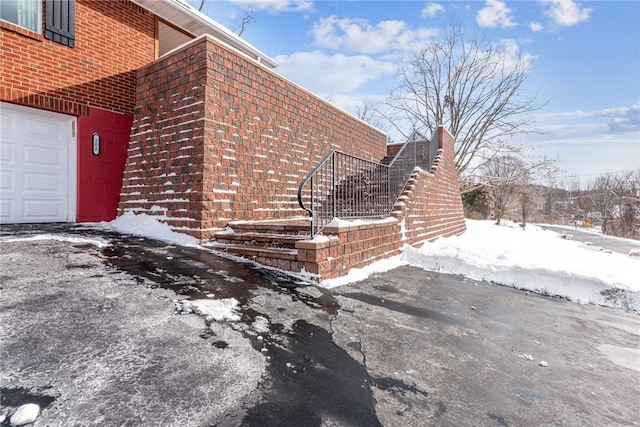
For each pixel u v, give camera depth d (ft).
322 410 5.30
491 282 16.39
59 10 18.35
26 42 17.16
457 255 18.26
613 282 14.53
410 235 21.29
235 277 11.69
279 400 5.39
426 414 5.57
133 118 21.45
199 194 16.44
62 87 18.51
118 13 21.26
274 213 21.13
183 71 18.20
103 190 20.30
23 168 17.84
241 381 5.73
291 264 13.12
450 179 34.01
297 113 24.13
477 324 10.36
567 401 6.49
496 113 68.74
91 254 12.30
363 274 15.03
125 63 21.43
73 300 8.09
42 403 4.64
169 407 4.86
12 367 5.38
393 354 7.66
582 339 10.01
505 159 70.90
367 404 5.65
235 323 8.01
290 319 8.84
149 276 10.51
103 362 5.76
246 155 19.24
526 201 81.92
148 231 17.65
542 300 14.10
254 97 20.15
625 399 6.75
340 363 6.91
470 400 6.15
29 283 8.86
